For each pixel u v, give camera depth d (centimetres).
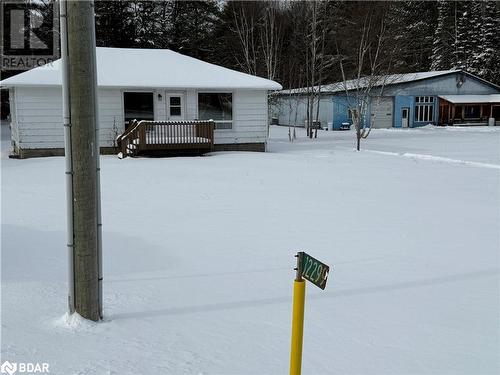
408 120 4738
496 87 4978
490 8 5903
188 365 359
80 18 405
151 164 1806
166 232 802
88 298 425
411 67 5469
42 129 2141
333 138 3531
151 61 2477
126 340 396
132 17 4678
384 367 370
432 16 6538
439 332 437
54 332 404
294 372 302
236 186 1310
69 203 419
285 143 3088
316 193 1218
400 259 672
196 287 537
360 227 864
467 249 731
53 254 639
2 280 529
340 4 4447
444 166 1847
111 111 2255
